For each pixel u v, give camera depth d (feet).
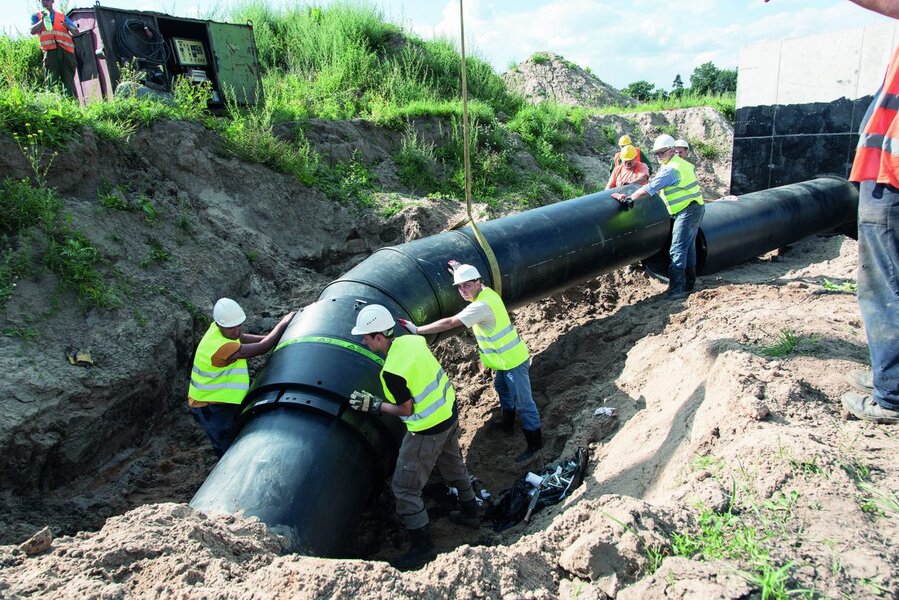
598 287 30.58
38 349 18.75
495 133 46.32
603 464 17.46
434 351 26.76
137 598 9.73
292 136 36.42
